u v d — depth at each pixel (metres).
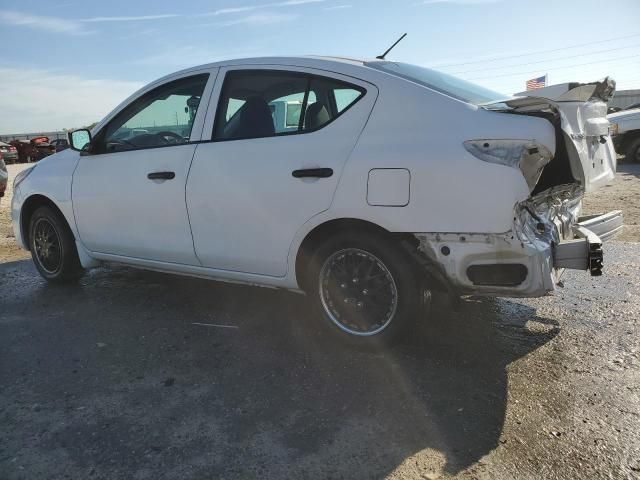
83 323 4.00
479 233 2.81
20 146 31.70
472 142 2.82
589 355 3.25
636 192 9.47
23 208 4.95
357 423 2.61
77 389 3.01
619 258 5.32
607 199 8.93
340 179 3.13
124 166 4.12
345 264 3.31
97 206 4.32
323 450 2.41
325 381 3.03
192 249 3.83
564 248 2.93
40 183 4.73
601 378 2.96
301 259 3.42
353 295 3.31
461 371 3.10
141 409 2.79
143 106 4.14
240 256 3.60
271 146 3.42
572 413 2.64
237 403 2.83
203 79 3.87
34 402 2.88
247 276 3.66
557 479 2.18
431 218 2.90
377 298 3.25
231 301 4.41
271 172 3.37
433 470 2.26
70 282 4.99
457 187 2.82
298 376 3.10
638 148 13.65
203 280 5.03
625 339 3.45
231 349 3.48
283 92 3.49
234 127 3.63
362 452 2.39
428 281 3.14
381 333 3.24
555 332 3.61
